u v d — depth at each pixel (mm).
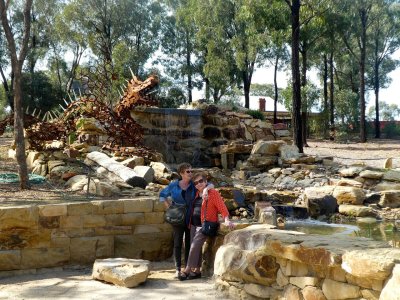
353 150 30438
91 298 5793
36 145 15109
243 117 22656
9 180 11414
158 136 19422
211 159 20500
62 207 7562
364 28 40594
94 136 15539
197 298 5824
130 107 16219
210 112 21156
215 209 6770
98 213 7816
